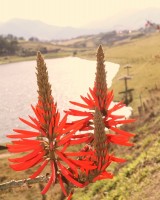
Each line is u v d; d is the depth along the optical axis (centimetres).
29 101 6625
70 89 7406
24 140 235
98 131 245
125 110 4347
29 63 17175
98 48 284
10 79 10612
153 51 10694
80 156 243
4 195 2166
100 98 283
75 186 239
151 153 1630
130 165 1641
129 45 16238
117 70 8756
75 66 12794
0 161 3086
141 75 6247
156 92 4797
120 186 1530
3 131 4728
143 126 2620
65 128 247
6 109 6088
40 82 248
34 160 234
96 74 286
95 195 1633
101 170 238
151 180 1403
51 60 17700
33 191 2123
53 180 235
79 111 274
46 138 242
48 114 245
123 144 257
